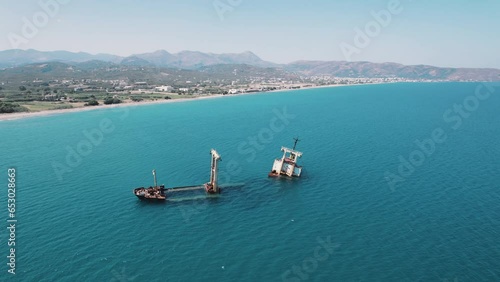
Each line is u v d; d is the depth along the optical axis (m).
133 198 86.88
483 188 91.94
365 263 59.59
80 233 68.88
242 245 65.38
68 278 54.88
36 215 76.81
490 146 140.50
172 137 163.62
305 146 143.25
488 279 55.06
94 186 95.38
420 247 64.06
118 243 65.44
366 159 122.00
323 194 89.88
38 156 126.81
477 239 66.44
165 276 56.03
